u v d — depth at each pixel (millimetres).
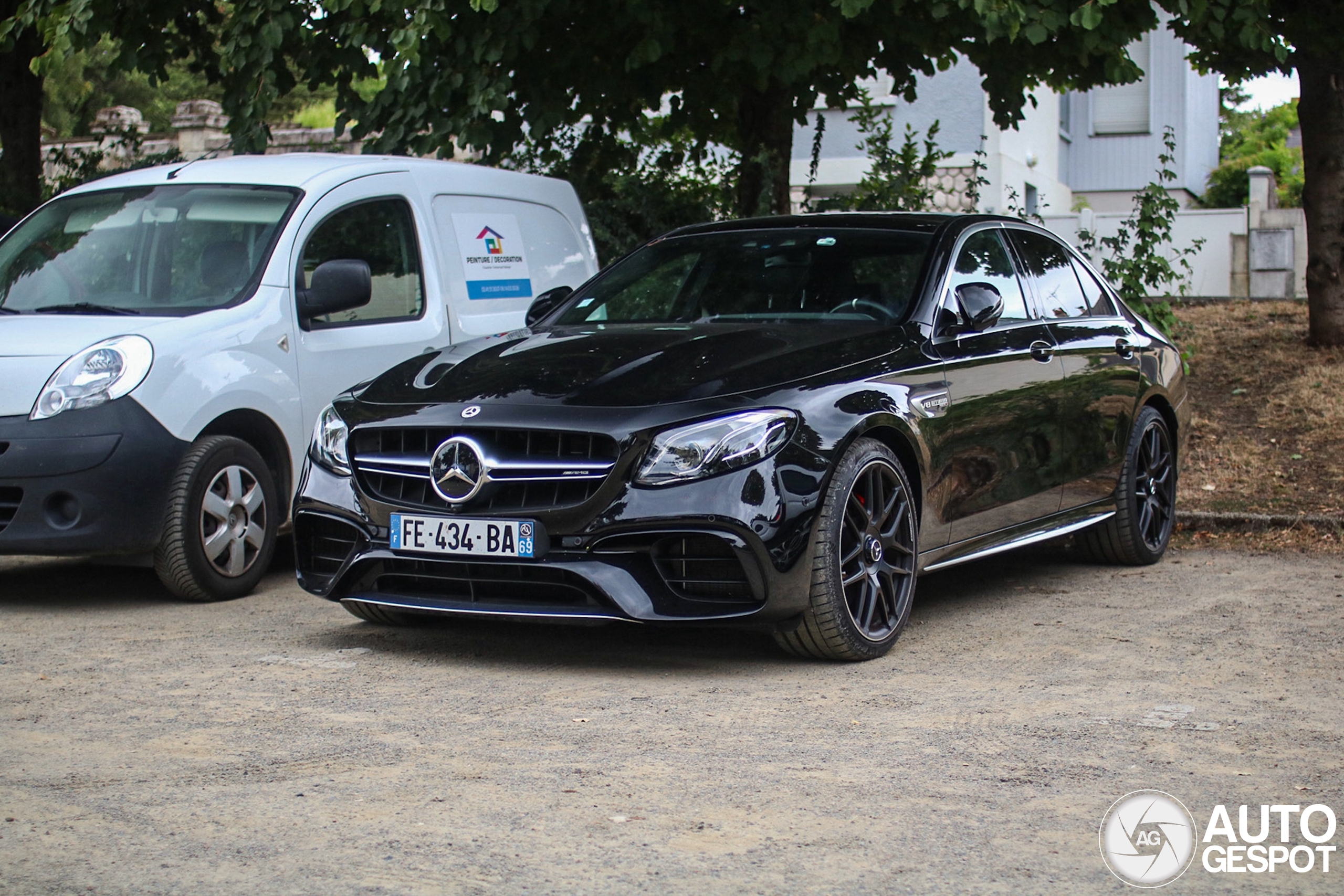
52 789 3383
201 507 5910
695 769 3553
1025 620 5547
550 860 2902
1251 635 5203
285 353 6355
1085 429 6273
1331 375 10250
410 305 7051
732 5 8953
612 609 4445
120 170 12273
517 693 4371
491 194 7734
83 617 5676
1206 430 9570
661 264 6055
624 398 4574
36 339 5848
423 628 5418
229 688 4445
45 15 9016
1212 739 3818
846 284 5555
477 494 4570
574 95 9672
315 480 5020
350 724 3992
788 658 4871
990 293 5422
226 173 6840
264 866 2865
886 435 4918
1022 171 19562
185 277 6410
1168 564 6969
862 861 2900
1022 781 3447
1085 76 9789
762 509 4406
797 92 10023
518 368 4922
